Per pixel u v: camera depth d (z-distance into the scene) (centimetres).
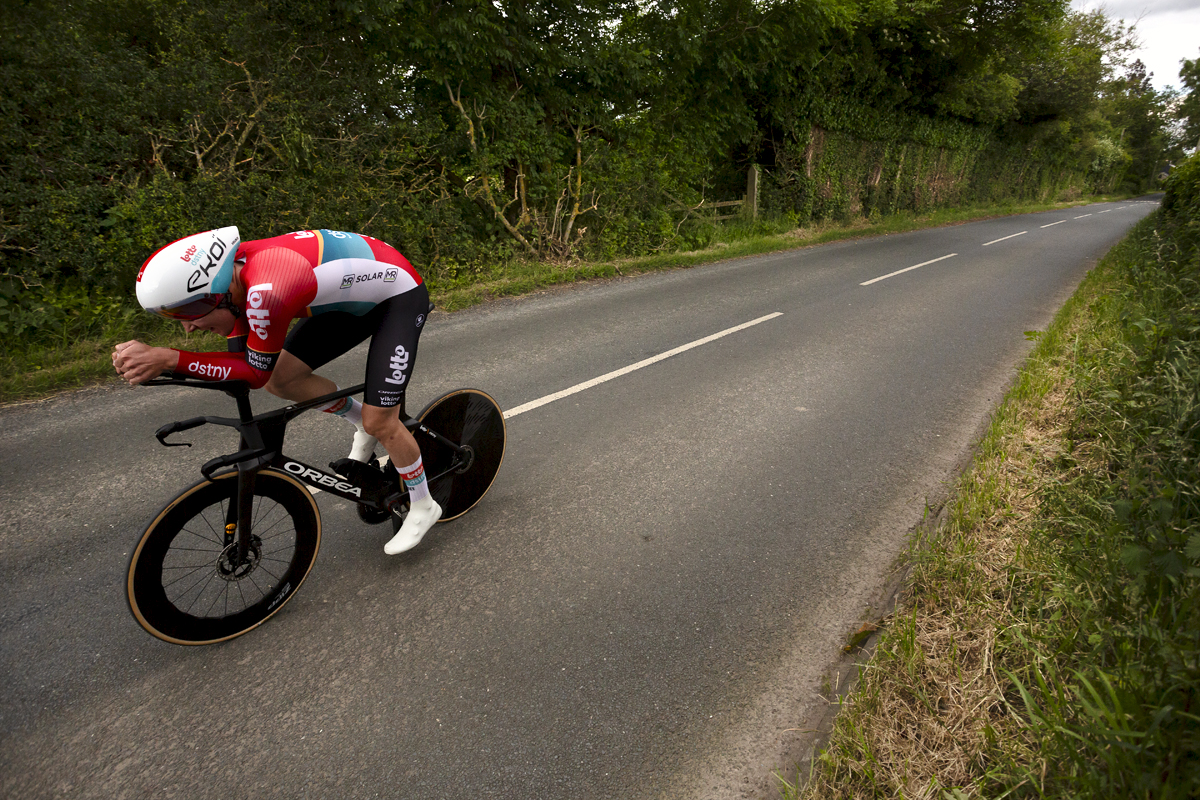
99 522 319
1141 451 301
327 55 791
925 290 907
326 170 747
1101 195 4697
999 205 2848
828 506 345
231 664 234
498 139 955
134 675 228
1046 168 3453
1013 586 248
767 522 329
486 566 292
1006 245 1441
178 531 224
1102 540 237
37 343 557
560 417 456
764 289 909
